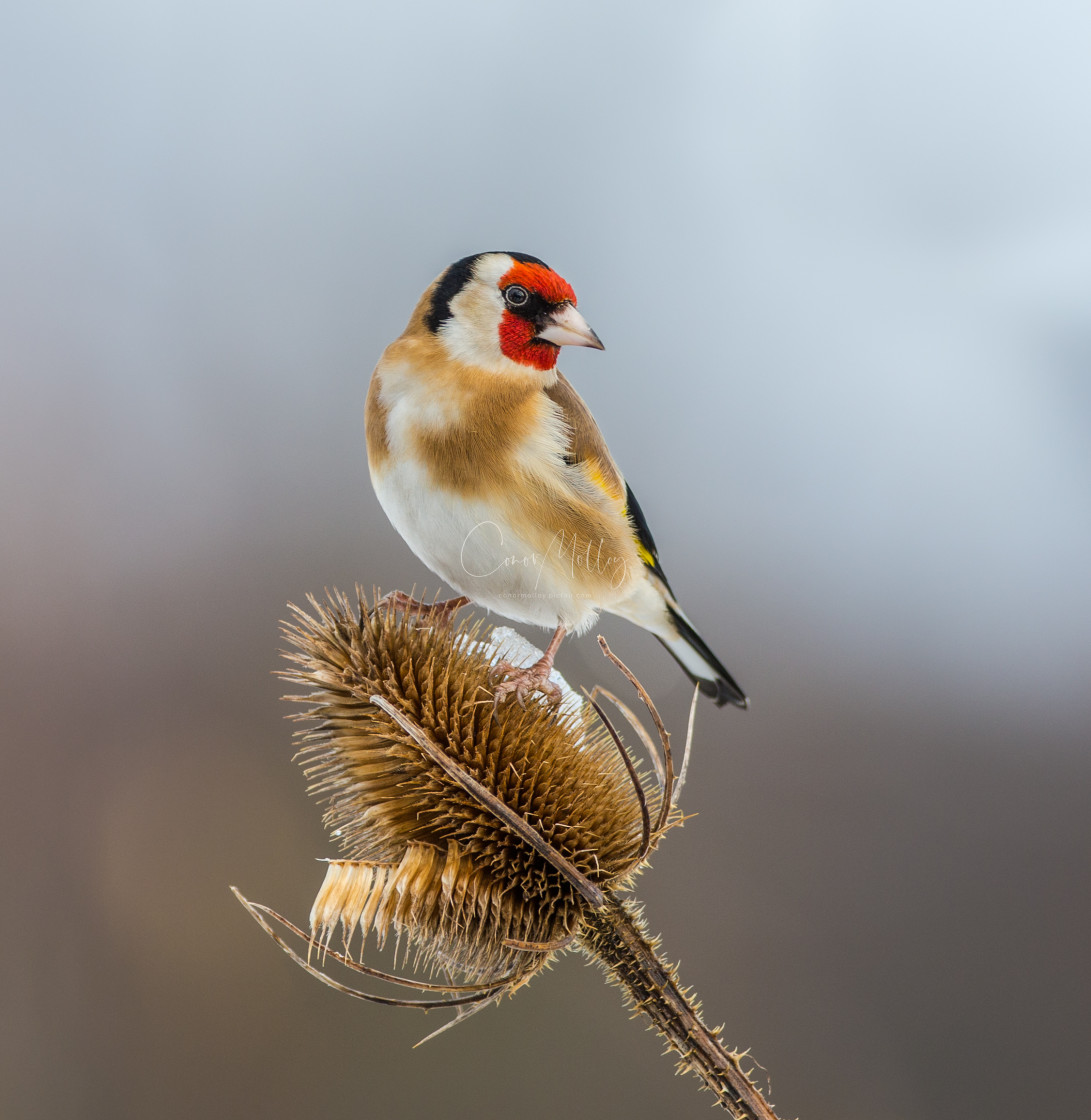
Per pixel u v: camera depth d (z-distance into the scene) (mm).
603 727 3418
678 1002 3389
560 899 3395
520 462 3457
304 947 3576
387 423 3459
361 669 3404
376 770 3402
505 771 3398
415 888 3391
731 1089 3387
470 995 3383
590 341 3457
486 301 3457
